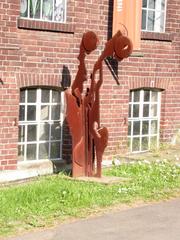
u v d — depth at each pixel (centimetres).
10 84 1103
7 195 940
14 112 1113
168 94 1391
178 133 1422
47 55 1152
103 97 1255
